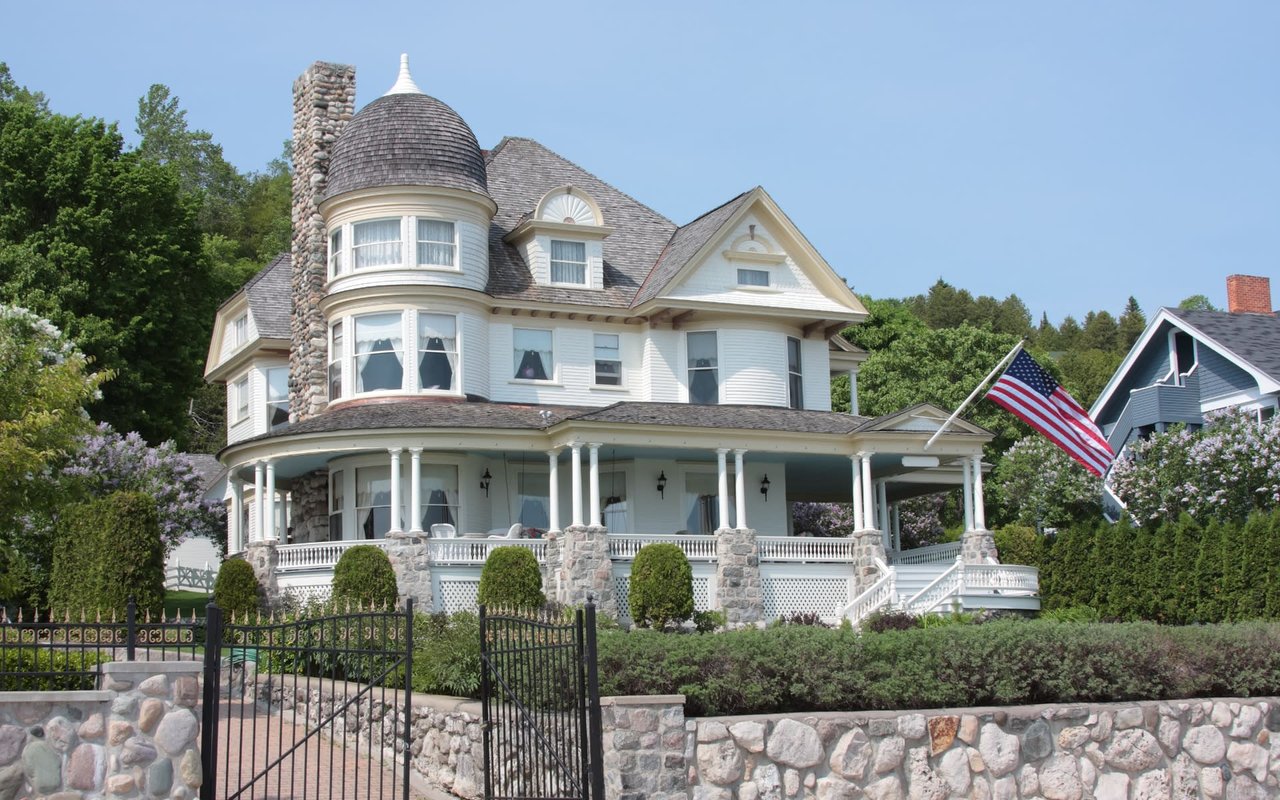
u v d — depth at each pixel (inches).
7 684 566.3
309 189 1531.7
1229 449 1414.9
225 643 579.8
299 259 1551.4
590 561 1277.1
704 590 1332.4
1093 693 617.9
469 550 1288.1
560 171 1678.2
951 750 573.3
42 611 1138.7
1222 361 1620.3
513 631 607.5
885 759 563.2
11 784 481.4
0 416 997.8
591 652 518.9
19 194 1961.1
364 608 1137.4
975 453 1418.6
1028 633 626.5
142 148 2119.8
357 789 592.1
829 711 577.0
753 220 1529.3
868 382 2359.7
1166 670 633.0
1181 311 1676.9
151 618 1051.9
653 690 561.0
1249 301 1868.8
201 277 2160.4
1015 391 1128.2
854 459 1400.1
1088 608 1318.9
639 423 1302.9
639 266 1584.6
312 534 1485.0
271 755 700.7
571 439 1284.4
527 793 576.1
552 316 1489.9
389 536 1269.7
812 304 1546.5
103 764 495.2
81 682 576.4
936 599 1294.3
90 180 1979.6
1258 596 1184.8
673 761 535.2
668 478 1460.4
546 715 557.0
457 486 1385.3
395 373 1406.3
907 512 2036.2
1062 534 1409.9
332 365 1448.1
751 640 589.9
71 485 1037.2
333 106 1545.3
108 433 1609.3
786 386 1535.4
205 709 515.5
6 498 979.3
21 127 1979.6
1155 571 1283.2
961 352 2352.4
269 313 1636.3
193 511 1648.6
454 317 1422.2
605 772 533.6
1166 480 1472.7
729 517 1488.7
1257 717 631.2
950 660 603.8
